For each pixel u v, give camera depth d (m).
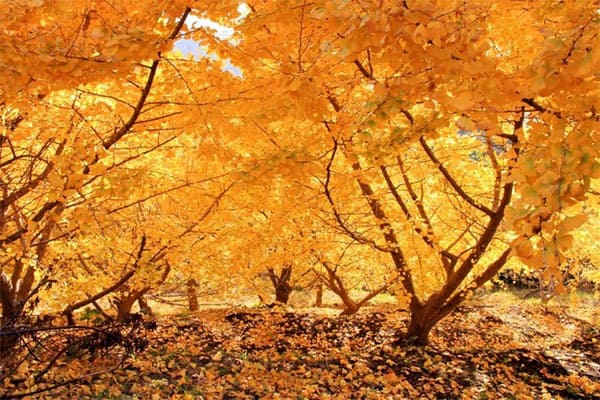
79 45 2.65
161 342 7.23
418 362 6.70
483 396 5.57
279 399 5.15
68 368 5.13
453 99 1.98
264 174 3.38
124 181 3.03
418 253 6.75
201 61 3.14
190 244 5.19
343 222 6.01
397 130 3.09
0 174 4.18
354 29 1.79
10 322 2.93
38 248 4.98
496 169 5.50
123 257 5.54
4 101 3.04
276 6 2.49
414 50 1.97
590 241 7.95
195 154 4.29
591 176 1.62
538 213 1.57
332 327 8.88
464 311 11.38
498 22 3.03
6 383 4.11
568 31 1.66
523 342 9.12
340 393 5.46
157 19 2.79
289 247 5.78
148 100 3.62
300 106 2.77
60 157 3.04
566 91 1.89
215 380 5.70
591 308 13.69
